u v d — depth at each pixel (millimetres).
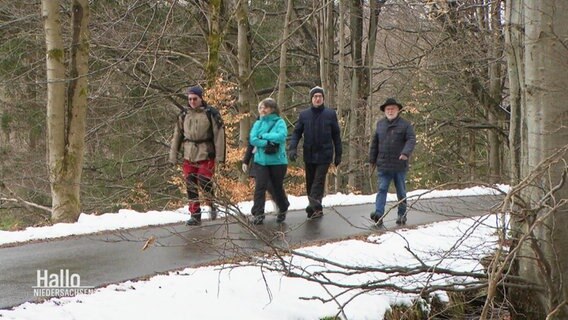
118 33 22016
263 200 12805
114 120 24172
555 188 6320
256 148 12852
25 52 22484
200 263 9477
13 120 24984
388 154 12906
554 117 7320
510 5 8148
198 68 26078
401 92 29500
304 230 12367
